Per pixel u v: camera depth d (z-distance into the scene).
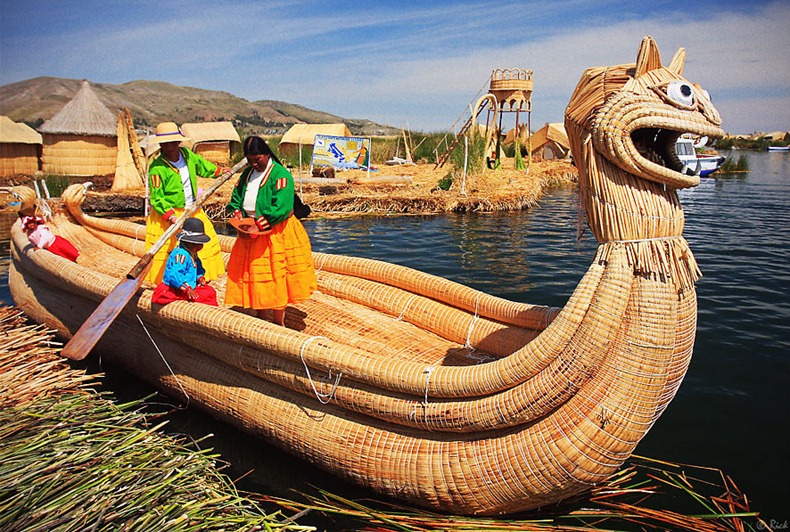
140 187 21.27
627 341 3.13
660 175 3.04
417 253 11.78
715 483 4.04
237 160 26.94
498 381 3.37
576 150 3.31
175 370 5.11
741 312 7.64
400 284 5.55
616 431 3.14
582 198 3.38
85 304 6.14
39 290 6.96
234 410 4.61
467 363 4.54
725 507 3.76
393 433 3.79
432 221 16.14
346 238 13.59
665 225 3.12
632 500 3.85
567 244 12.63
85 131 22.66
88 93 23.64
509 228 14.90
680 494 3.92
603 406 3.14
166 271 4.86
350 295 5.70
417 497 3.63
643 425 3.17
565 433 3.19
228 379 4.68
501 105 30.50
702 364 5.97
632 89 3.03
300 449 4.17
